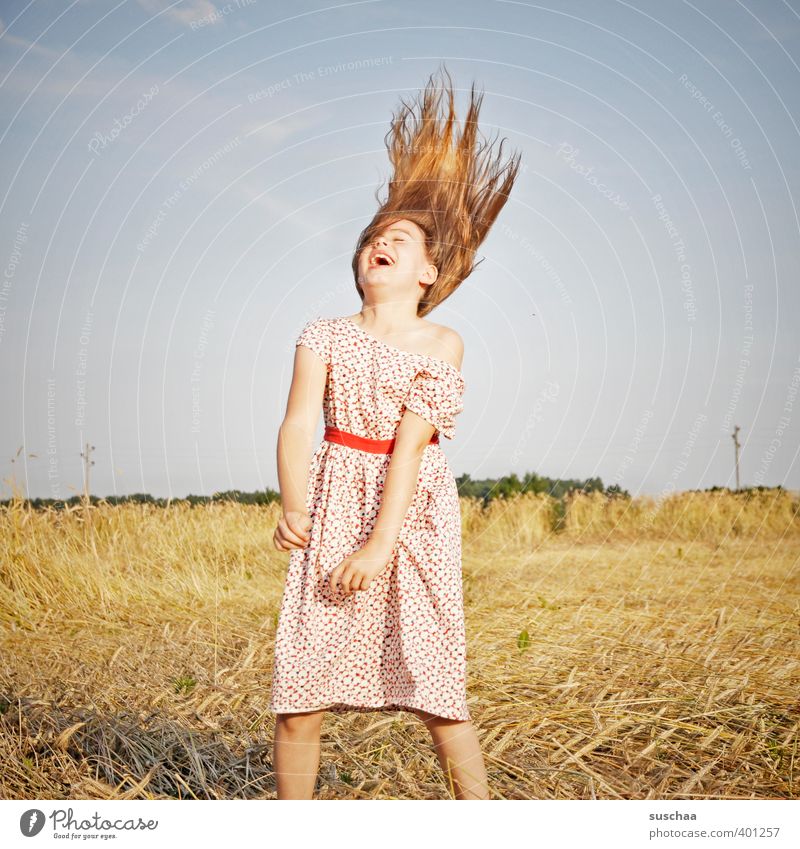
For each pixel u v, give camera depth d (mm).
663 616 3887
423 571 1719
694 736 2277
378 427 1781
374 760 2086
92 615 3555
